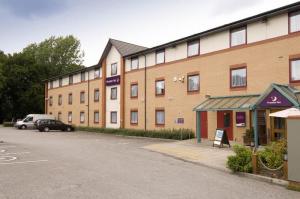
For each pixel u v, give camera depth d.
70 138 29.64
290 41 20.17
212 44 25.48
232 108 20.73
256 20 22.09
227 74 24.06
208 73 25.67
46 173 11.68
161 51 30.95
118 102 37.19
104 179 10.70
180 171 12.65
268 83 21.23
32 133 37.31
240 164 12.12
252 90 22.23
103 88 39.84
